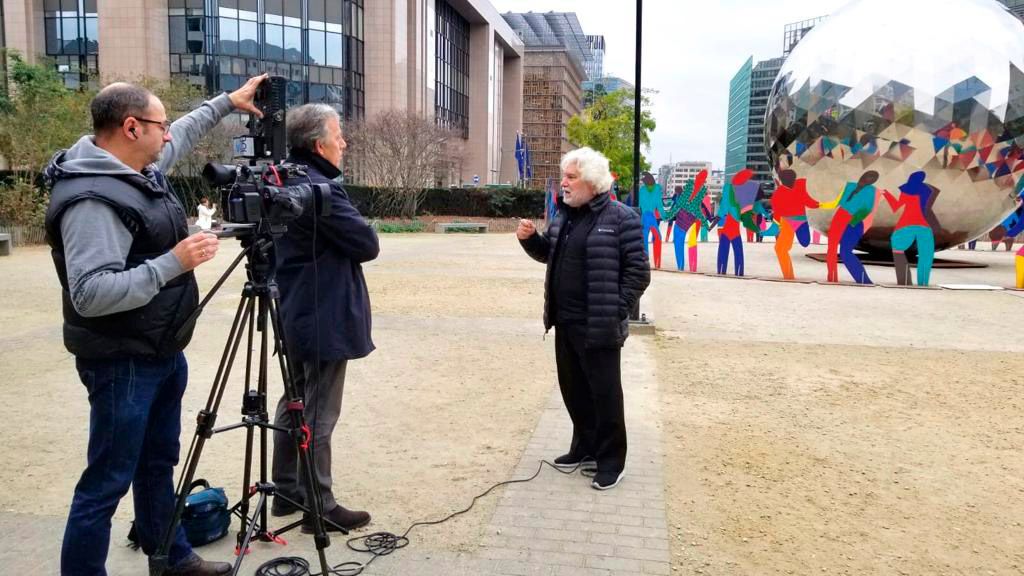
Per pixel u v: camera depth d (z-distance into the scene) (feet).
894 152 50.93
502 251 73.41
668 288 44.01
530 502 13.39
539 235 15.01
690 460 15.65
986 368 24.25
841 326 31.63
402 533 12.09
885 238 55.67
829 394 20.99
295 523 11.41
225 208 9.32
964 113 49.39
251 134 10.32
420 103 170.50
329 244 11.44
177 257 8.26
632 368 23.85
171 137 10.61
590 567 11.05
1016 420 18.69
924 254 45.39
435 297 39.27
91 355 8.70
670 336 29.09
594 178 13.64
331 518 12.00
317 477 11.08
